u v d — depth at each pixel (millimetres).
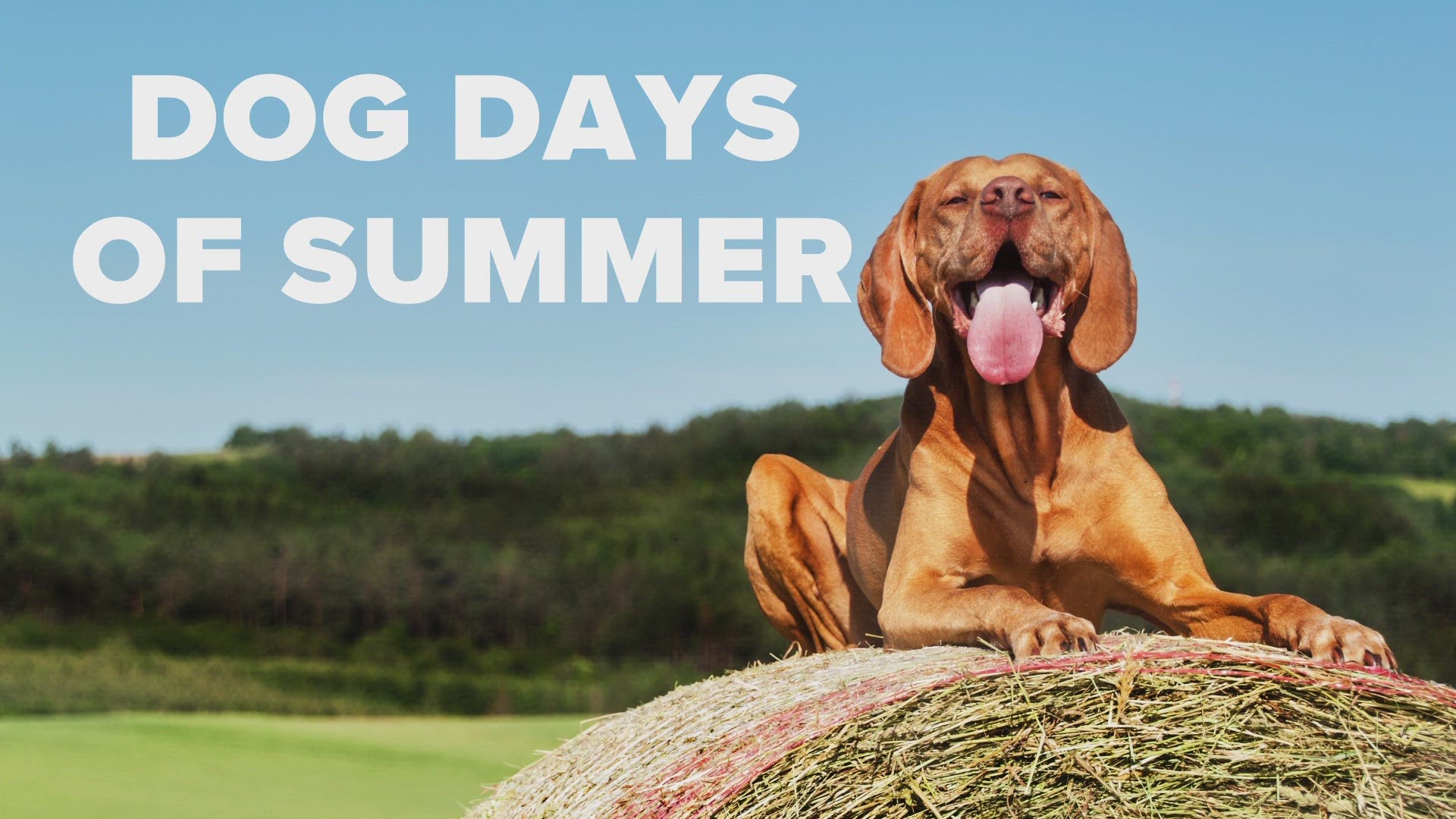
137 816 8688
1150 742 3186
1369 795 3064
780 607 6578
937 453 4992
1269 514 59219
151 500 71438
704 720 4051
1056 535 4840
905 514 5090
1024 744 3240
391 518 71938
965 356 4895
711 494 75875
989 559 4949
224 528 69625
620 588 62812
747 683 4277
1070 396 4809
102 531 66312
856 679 3709
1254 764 3139
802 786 3385
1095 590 4988
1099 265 4730
